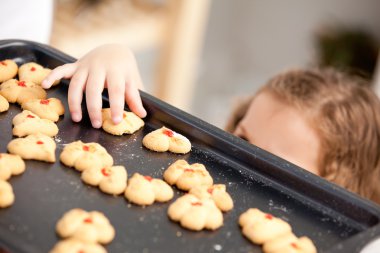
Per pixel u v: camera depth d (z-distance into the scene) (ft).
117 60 2.62
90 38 4.89
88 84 2.52
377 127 3.36
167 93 5.73
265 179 2.35
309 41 7.18
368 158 3.32
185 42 5.50
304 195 2.30
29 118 2.36
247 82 7.86
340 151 3.24
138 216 2.10
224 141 2.44
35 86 2.57
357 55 6.24
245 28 7.78
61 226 1.95
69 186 2.16
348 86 3.46
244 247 2.06
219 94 7.77
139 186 2.15
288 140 3.22
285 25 7.43
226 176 2.35
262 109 3.33
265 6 7.52
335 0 6.84
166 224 2.09
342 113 3.29
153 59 6.73
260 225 2.08
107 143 2.41
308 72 3.55
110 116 2.48
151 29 5.29
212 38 7.70
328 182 2.29
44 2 3.52
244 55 7.95
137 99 2.55
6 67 2.62
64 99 2.61
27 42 2.77
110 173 2.19
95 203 2.12
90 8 5.04
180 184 2.24
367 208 2.20
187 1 5.28
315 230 2.18
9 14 3.38
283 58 7.60
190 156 2.43
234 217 2.17
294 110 3.27
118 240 2.00
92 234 1.94
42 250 1.90
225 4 7.54
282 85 3.40
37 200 2.07
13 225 1.96
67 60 2.74
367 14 6.56
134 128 2.48
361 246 1.97
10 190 2.03
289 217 2.21
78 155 2.25
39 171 2.20
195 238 2.06
